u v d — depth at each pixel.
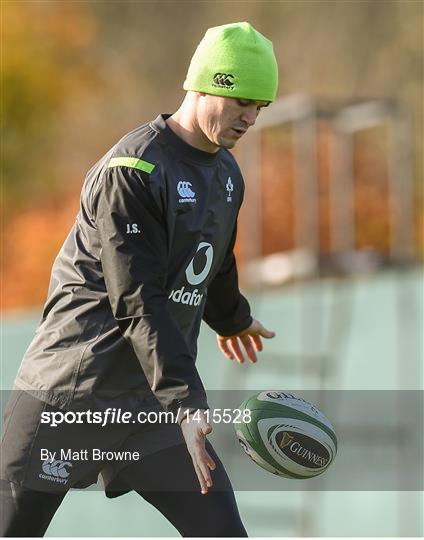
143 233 12.74
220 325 15.84
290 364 28.88
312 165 32.31
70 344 13.45
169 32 90.69
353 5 81.94
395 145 31.33
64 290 13.52
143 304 12.54
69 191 84.69
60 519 26.12
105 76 88.75
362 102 31.02
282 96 83.62
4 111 84.56
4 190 83.50
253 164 39.25
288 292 33.62
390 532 23.75
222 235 14.00
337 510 24.61
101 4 89.69
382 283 31.69
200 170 13.35
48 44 86.38
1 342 33.66
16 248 79.38
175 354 12.38
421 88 77.94
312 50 83.75
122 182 12.74
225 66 12.79
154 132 13.16
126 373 13.46
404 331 29.81
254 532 24.56
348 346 29.89
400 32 79.69
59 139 86.25
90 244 13.30
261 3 87.12
